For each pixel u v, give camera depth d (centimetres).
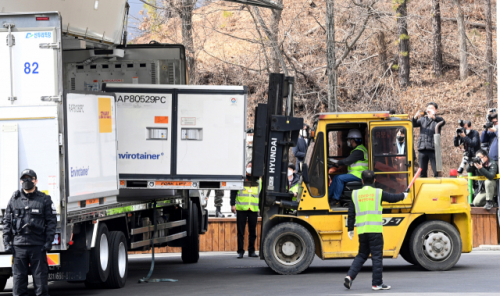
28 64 1250
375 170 1711
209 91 1648
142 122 1650
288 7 4156
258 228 2408
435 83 4953
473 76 5003
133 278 1748
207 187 1645
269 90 1764
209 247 2455
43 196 1227
